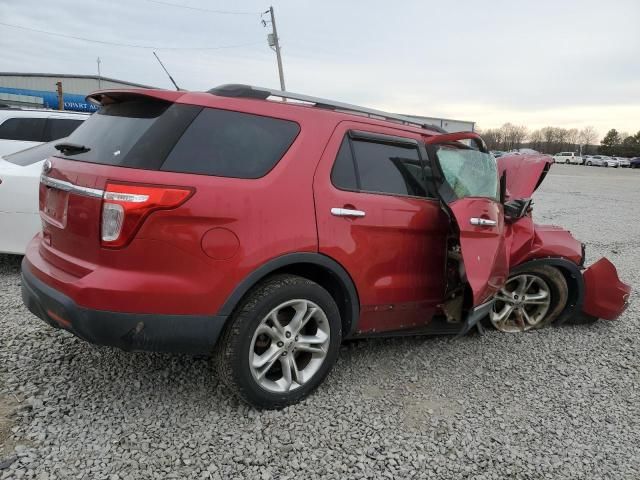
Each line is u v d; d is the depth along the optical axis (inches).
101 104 125.0
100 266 99.8
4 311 162.4
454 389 135.6
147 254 98.5
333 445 107.0
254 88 117.3
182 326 102.4
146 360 135.5
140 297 98.4
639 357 166.6
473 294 134.7
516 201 169.0
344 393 127.9
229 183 105.1
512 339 173.2
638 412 131.7
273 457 101.6
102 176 98.7
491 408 127.7
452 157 148.6
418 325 147.3
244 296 110.3
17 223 191.8
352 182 125.0
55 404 112.4
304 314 117.6
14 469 91.3
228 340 108.0
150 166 99.8
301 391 119.6
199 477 94.2
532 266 171.8
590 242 386.6
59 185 109.8
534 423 122.5
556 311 181.5
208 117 108.4
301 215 113.3
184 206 99.3
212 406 116.9
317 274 126.6
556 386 142.5
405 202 134.1
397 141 136.9
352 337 135.7
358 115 133.6
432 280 143.6
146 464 96.1
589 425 123.6
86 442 100.7
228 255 104.0
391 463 102.9
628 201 755.4
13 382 119.7
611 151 3587.6
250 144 111.4
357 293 126.8
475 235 138.0
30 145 295.7
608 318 187.8
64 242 108.5
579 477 104.1
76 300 98.7
